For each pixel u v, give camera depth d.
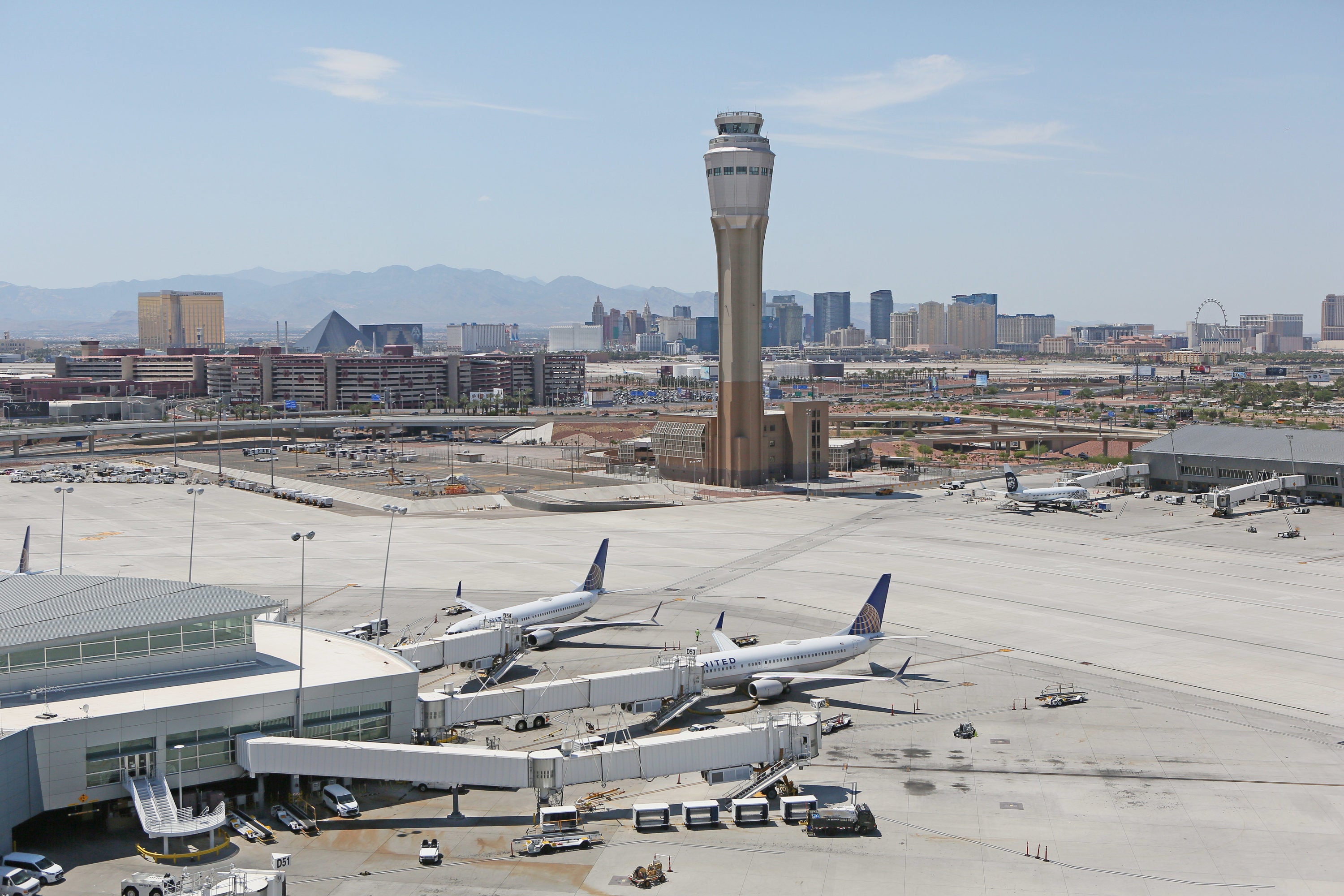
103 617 91.88
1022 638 132.38
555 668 121.00
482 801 85.94
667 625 139.62
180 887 67.88
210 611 93.50
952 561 179.50
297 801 84.00
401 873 73.12
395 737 91.88
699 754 85.00
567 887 71.19
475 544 197.50
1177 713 105.31
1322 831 79.69
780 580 165.88
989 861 74.94
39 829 79.44
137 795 78.44
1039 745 97.00
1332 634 133.12
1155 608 146.62
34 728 76.50
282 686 88.19
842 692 112.00
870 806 84.19
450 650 113.62
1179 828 80.19
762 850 76.75
